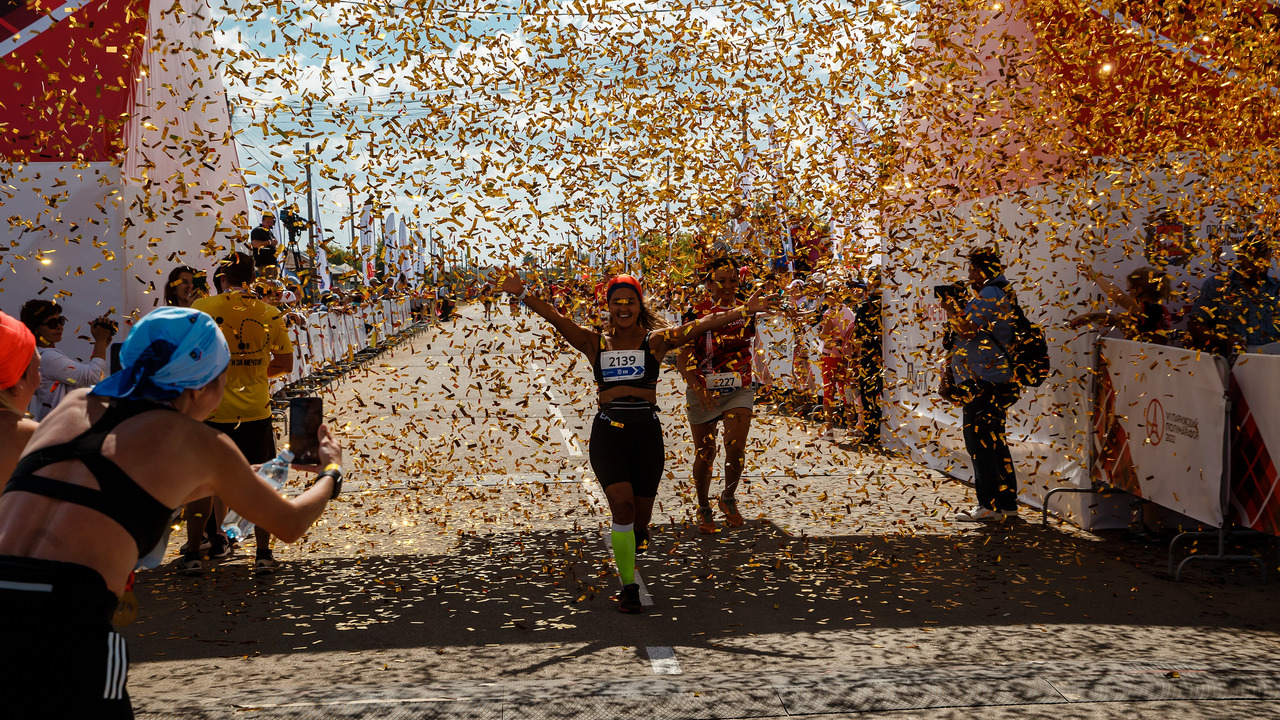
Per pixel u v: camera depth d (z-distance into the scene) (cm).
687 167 519
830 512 649
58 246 604
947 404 761
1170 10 523
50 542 167
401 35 478
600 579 500
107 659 170
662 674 359
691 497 607
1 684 160
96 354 573
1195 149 541
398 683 347
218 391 198
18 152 500
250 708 308
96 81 566
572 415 1124
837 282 553
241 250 575
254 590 482
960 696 322
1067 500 623
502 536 589
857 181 543
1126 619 427
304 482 754
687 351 585
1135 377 547
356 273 500
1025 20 563
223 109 747
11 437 212
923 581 493
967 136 545
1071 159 556
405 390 1307
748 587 485
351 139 478
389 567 522
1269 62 516
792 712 313
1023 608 445
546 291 512
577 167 505
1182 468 504
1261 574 482
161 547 185
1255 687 330
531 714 306
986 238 674
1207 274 589
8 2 570
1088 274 567
